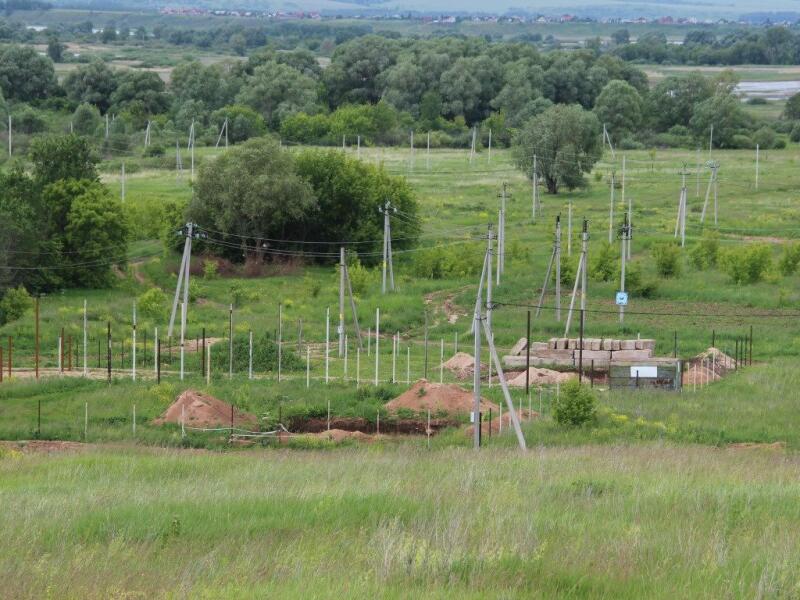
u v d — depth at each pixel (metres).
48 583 25.33
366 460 48.97
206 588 25.03
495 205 175.38
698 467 46.66
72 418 65.38
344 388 74.06
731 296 110.44
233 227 134.00
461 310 108.94
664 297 112.31
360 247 139.12
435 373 83.31
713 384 77.44
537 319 101.62
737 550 28.34
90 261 116.62
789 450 58.12
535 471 43.66
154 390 70.31
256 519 33.34
